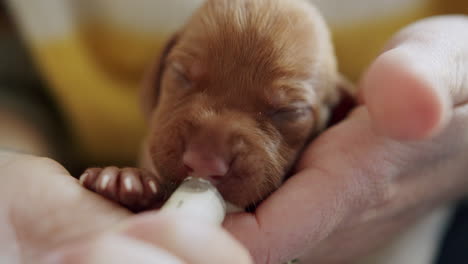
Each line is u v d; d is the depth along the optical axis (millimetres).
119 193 150
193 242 114
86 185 153
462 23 180
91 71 277
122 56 281
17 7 260
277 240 154
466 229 246
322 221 160
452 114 167
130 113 290
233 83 181
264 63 183
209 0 199
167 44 221
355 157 164
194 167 165
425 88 126
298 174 166
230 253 115
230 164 169
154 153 179
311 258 199
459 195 229
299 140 190
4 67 283
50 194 143
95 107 284
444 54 153
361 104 204
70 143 290
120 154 297
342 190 162
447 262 236
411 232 234
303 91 188
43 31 265
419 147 170
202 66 185
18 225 140
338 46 289
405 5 280
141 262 107
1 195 143
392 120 128
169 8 278
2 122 260
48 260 119
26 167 151
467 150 186
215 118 173
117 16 275
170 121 180
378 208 181
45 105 288
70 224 138
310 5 206
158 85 226
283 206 156
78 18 274
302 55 189
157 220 116
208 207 145
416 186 187
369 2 280
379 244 219
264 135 179
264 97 181
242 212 161
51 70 270
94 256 108
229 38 185
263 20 188
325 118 207
